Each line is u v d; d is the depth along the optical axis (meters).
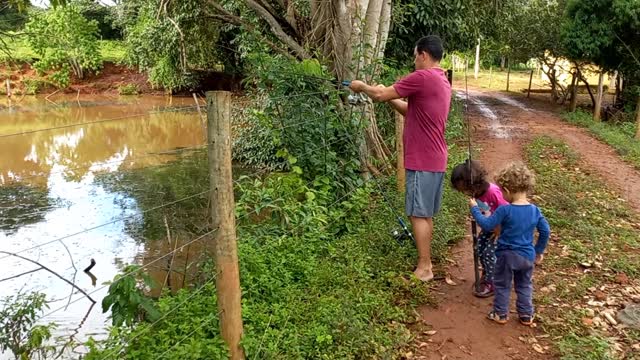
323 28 7.71
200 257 5.59
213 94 2.80
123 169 12.23
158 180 11.19
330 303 3.87
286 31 9.05
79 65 28.77
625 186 8.45
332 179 5.93
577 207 6.72
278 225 5.11
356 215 5.77
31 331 4.20
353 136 6.32
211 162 2.90
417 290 4.23
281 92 5.91
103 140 16.16
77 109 23.00
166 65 24.00
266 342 3.38
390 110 8.00
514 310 4.13
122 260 6.97
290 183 5.23
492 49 16.77
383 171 7.17
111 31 34.25
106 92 28.55
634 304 4.17
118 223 8.34
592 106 21.45
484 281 4.35
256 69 6.43
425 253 4.49
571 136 13.62
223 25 13.43
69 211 9.20
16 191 10.49
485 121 16.41
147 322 3.65
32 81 27.50
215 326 3.47
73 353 4.43
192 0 10.95
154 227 8.12
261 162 10.48
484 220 3.92
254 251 4.43
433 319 3.98
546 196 7.21
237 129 11.20
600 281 4.62
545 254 5.18
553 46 20.92
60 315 5.35
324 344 3.43
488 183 4.31
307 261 4.57
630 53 15.91
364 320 3.76
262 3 9.09
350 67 7.10
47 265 6.91
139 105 24.22
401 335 3.64
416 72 4.21
